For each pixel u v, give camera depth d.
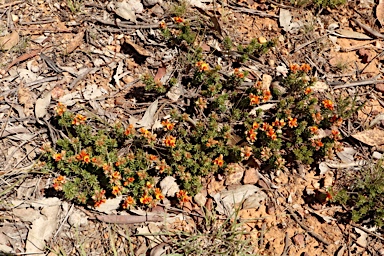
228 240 1.32
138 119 1.43
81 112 1.43
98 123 1.42
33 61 1.47
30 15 1.52
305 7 1.61
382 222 1.34
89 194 1.33
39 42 1.49
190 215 1.35
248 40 1.55
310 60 1.54
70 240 1.31
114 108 1.44
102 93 1.45
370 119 1.47
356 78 1.53
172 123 1.40
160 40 1.52
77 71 1.47
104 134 1.38
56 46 1.49
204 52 1.52
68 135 1.38
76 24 1.52
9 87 1.44
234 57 1.51
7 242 1.30
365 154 1.43
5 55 1.47
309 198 1.38
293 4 1.60
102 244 1.31
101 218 1.33
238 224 1.33
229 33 1.55
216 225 1.34
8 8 1.52
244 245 1.31
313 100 1.41
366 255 1.33
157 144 1.39
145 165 1.34
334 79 1.52
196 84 1.46
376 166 1.38
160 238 1.32
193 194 1.35
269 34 1.56
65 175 1.36
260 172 1.40
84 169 1.33
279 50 1.54
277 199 1.38
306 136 1.39
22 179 1.35
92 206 1.34
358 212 1.34
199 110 1.44
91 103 1.44
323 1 1.60
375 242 1.35
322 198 1.37
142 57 1.50
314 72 1.52
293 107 1.43
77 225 1.32
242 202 1.36
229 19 1.57
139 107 1.45
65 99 1.43
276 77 1.50
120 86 1.46
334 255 1.33
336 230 1.35
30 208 1.33
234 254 1.30
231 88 1.47
